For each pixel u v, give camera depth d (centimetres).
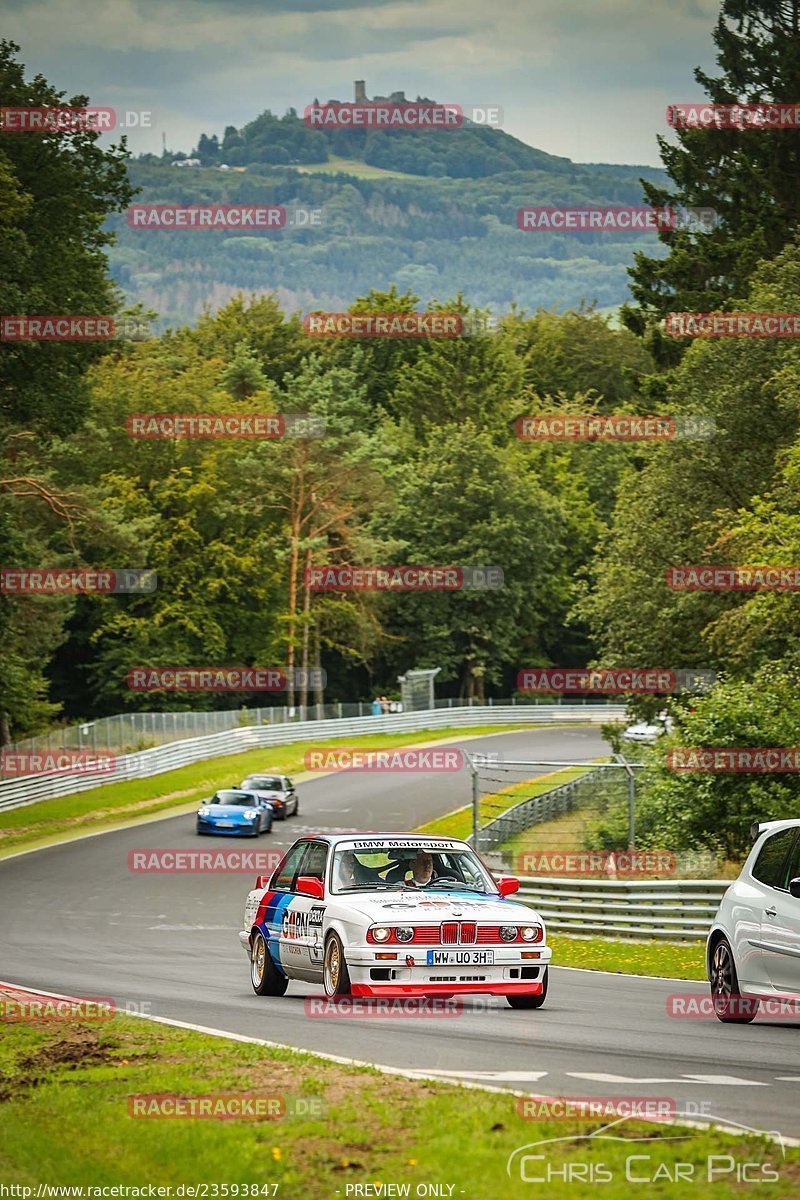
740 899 3662
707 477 11269
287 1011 3716
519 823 9538
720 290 15400
